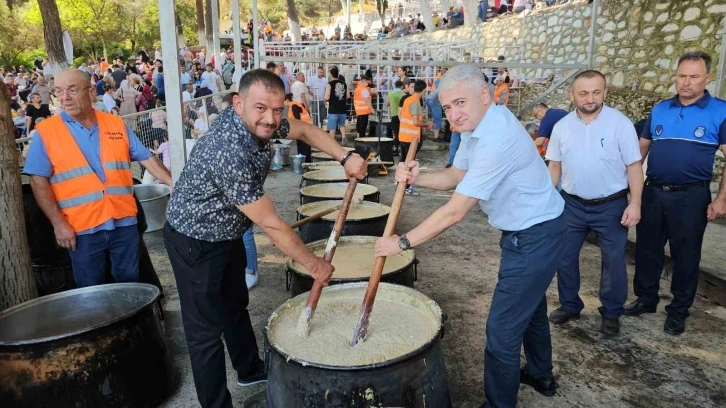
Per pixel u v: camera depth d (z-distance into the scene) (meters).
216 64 16.62
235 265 2.41
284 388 1.93
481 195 2.00
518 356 2.23
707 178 2.92
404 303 2.53
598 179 2.92
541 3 13.23
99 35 32.47
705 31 6.73
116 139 2.80
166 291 3.83
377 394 1.82
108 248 2.85
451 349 3.00
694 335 3.13
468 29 16.06
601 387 2.63
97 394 2.22
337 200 4.21
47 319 2.62
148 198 5.53
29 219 3.35
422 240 2.07
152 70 16.50
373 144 8.09
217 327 2.25
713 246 4.18
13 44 29.48
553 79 10.83
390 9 37.00
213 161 1.96
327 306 2.52
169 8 3.41
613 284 3.05
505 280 2.19
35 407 2.15
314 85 12.09
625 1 8.23
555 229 2.16
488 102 2.05
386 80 13.12
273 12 48.59
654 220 3.12
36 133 2.62
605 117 2.89
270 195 6.71
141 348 2.37
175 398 2.56
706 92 2.92
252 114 1.89
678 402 2.50
